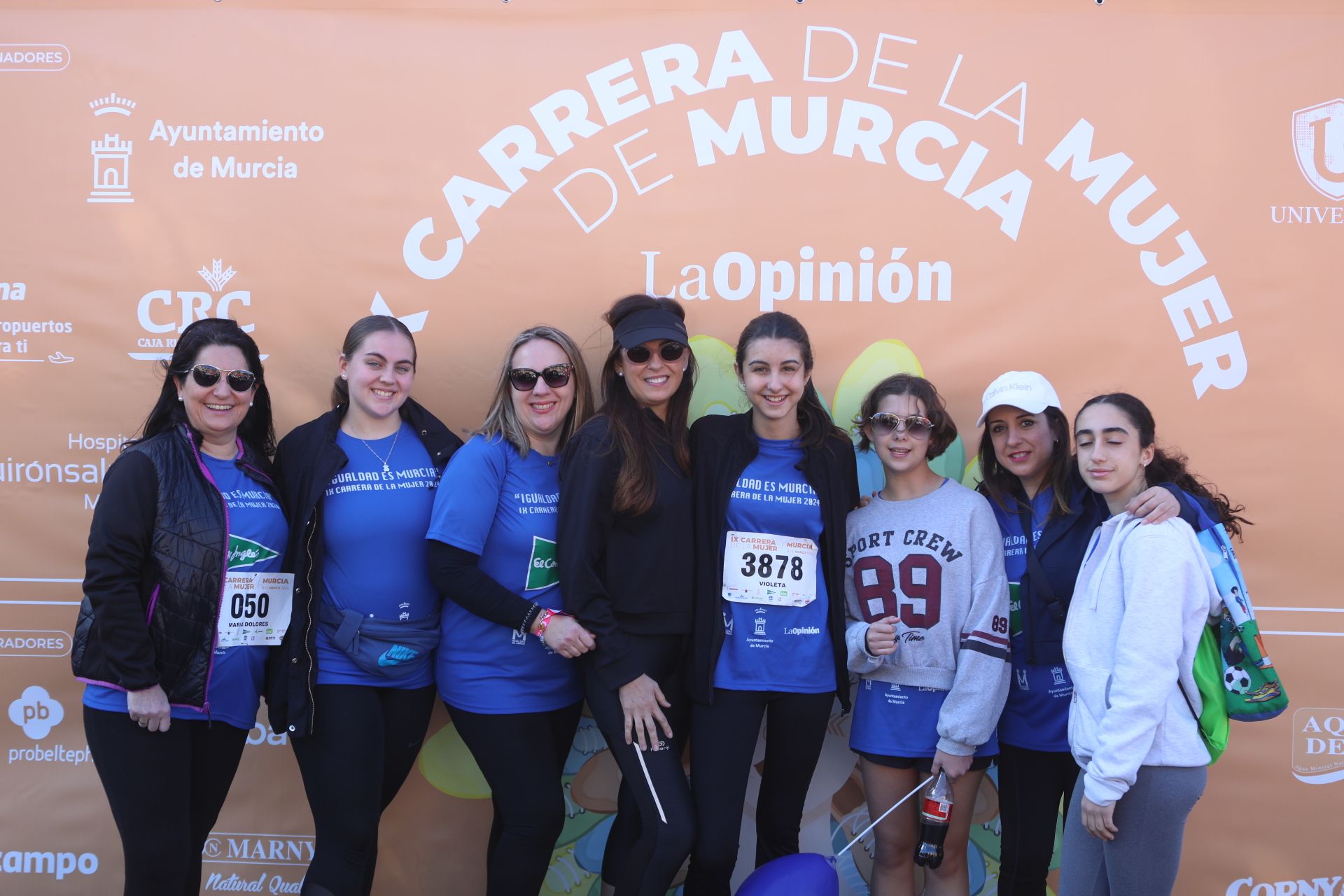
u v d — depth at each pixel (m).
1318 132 2.87
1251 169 2.87
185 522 2.19
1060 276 2.90
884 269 2.91
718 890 2.33
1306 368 2.87
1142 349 2.89
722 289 2.92
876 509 2.52
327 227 2.93
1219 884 2.87
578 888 2.89
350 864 2.26
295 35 2.91
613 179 2.92
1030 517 2.50
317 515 2.32
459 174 2.92
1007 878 2.47
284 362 2.93
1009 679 2.39
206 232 2.93
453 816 2.90
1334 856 2.86
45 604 2.92
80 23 2.91
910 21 2.89
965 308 2.91
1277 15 2.87
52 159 2.92
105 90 2.91
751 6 2.89
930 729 2.42
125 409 2.94
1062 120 2.89
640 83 2.91
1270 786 2.87
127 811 2.14
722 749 2.36
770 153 2.91
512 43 2.91
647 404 2.41
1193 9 2.86
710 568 2.39
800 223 2.91
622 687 2.27
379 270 2.93
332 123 2.92
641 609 2.31
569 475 2.30
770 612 2.40
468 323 2.93
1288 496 2.87
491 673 2.36
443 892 2.90
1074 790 2.18
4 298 2.92
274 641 2.33
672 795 2.25
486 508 2.32
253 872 2.91
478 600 2.27
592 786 2.89
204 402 2.23
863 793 2.90
